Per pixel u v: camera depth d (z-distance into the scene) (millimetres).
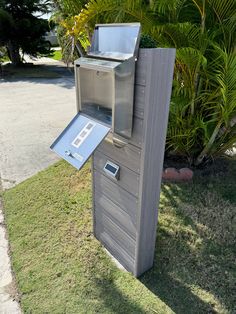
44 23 11922
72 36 2555
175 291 1722
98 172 1846
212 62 2230
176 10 2285
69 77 10180
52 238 2170
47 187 2852
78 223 2318
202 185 2783
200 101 2541
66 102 6445
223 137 2707
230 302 1648
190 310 1608
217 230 2191
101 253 2018
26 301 1688
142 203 1551
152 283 1777
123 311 1612
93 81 1575
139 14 2137
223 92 2100
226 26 2125
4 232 2273
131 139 1451
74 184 2883
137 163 1473
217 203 2510
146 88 1277
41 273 1869
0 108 5938
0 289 1772
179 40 2141
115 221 1836
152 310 1611
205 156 2990
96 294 1719
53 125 4820
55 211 2477
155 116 1356
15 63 12922
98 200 1951
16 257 2008
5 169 3293
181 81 2477
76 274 1854
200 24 2271
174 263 1909
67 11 2904
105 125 1483
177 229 2203
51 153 3705
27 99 6785
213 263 1904
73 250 2047
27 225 2322
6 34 11625
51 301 1685
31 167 3332
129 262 1831
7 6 11430
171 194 2635
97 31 1491
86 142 1503
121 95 1327
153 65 1234
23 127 4734
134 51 1259
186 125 2646
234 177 2939
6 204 2623
